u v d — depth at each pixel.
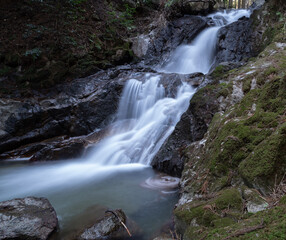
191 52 10.57
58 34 9.91
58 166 6.29
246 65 5.41
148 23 13.28
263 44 7.07
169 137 5.36
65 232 2.95
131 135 6.98
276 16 6.89
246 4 24.50
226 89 4.43
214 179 2.73
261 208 1.83
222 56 8.58
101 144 6.99
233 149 2.63
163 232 2.83
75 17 10.91
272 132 2.39
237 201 2.07
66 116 8.23
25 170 6.02
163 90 7.71
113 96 8.31
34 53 8.98
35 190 4.57
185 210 2.44
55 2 10.93
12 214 2.89
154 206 3.59
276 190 1.91
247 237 1.37
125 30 12.45
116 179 4.95
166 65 10.63
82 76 9.47
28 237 2.68
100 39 11.07
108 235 2.71
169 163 4.94
